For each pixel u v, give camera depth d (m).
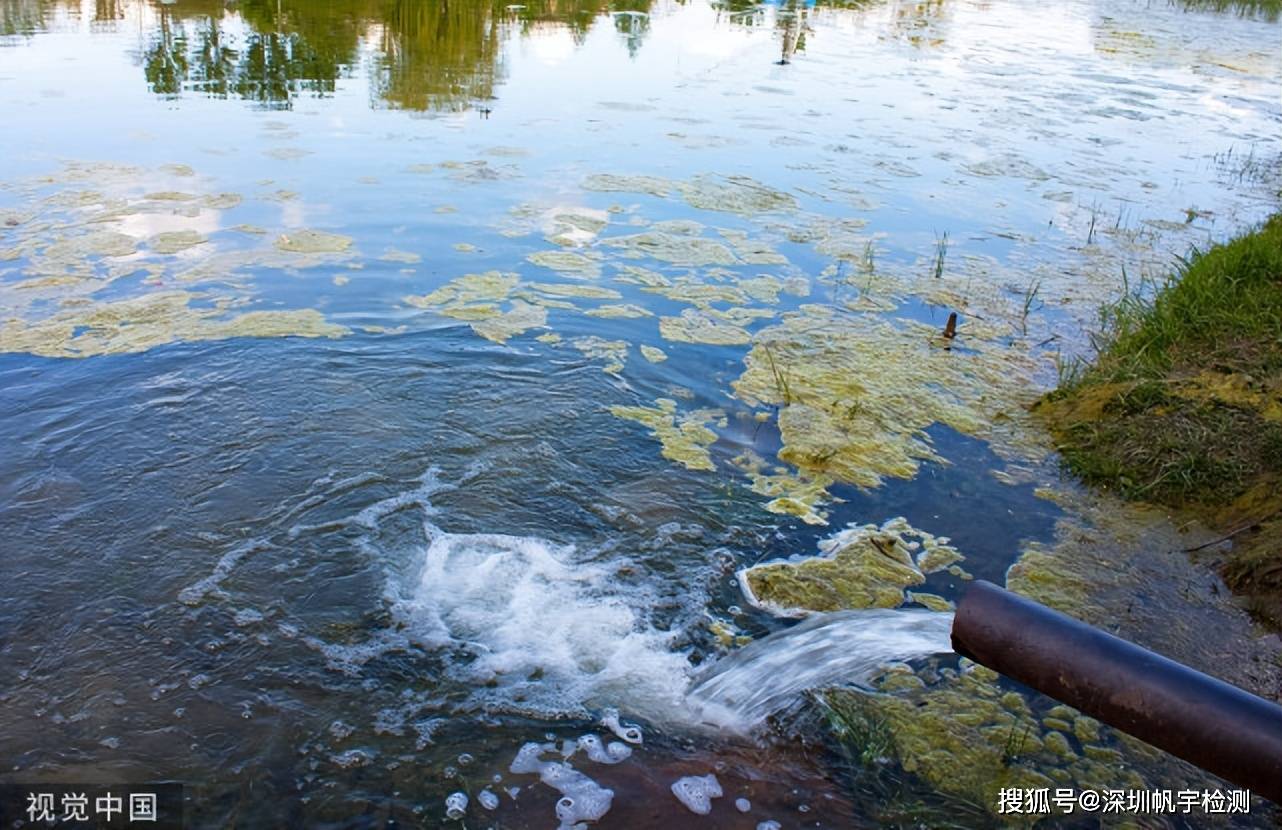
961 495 4.33
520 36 13.43
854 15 16.98
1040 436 4.84
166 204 6.84
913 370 5.36
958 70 13.13
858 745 3.03
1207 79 13.45
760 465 4.43
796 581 3.71
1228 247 6.27
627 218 7.20
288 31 12.67
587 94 10.73
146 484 3.97
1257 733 1.27
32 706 2.96
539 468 4.25
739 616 3.53
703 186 7.96
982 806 2.83
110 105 9.20
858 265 6.66
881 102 11.16
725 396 4.96
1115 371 5.12
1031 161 9.26
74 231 6.30
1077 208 8.05
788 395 4.98
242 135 8.52
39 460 4.05
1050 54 14.64
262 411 4.50
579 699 3.14
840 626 3.50
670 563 3.77
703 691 3.20
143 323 5.20
